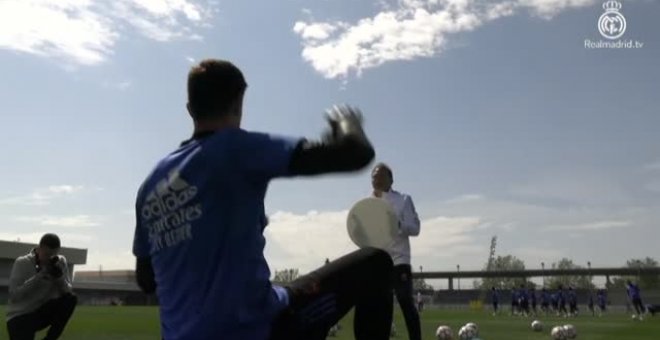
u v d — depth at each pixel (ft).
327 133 6.95
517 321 79.25
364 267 8.04
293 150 6.81
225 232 6.95
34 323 24.21
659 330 57.82
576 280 355.77
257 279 7.03
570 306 139.03
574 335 42.16
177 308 7.10
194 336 6.86
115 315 82.17
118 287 319.68
